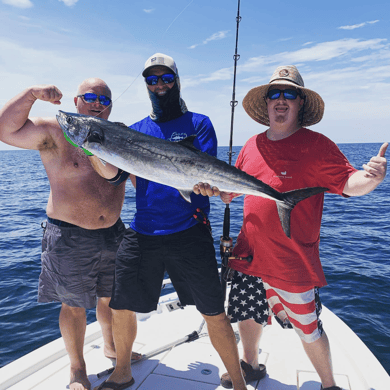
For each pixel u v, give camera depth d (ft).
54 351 10.19
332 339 10.82
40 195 78.07
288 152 8.40
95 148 7.53
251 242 8.80
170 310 13.29
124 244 8.71
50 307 20.06
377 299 20.85
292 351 10.43
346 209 59.11
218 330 8.27
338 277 24.32
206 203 8.84
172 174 7.55
